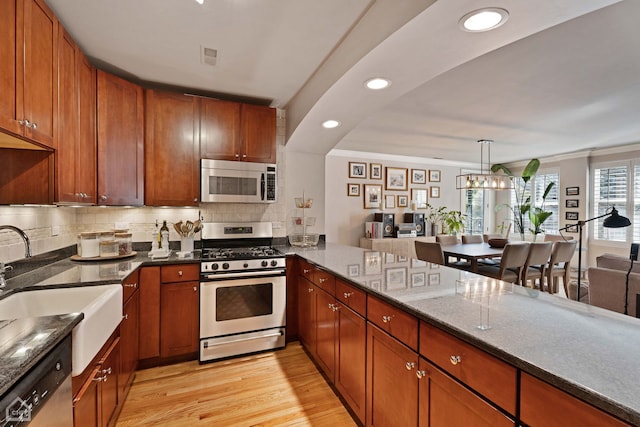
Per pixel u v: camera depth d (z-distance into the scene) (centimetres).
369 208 620
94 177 221
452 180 700
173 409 192
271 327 273
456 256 387
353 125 291
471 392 99
